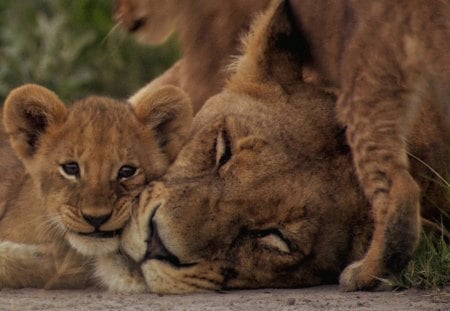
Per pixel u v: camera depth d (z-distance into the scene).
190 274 10.32
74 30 18.23
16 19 18.52
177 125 11.01
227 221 10.34
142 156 10.75
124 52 18.05
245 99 11.19
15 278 10.95
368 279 10.41
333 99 11.26
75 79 17.83
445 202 11.57
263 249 10.41
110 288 10.63
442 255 10.86
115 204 10.48
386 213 10.51
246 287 10.52
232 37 12.76
